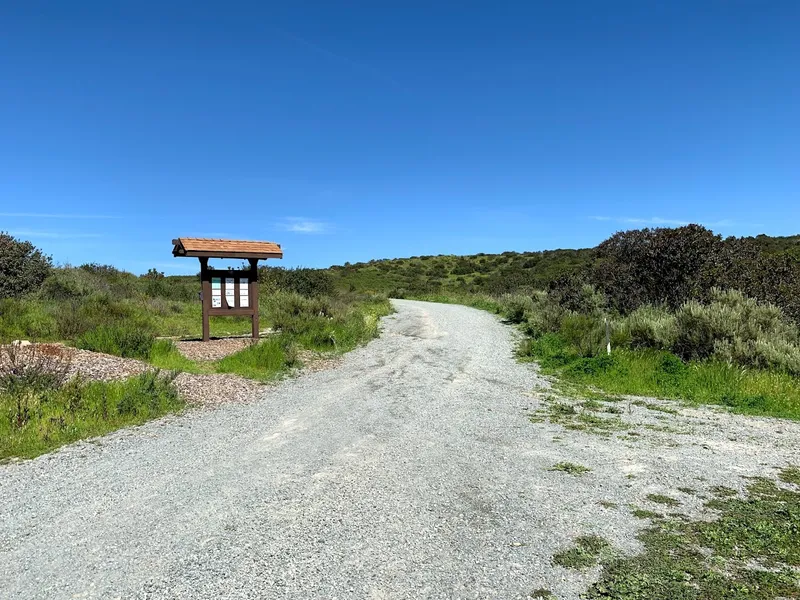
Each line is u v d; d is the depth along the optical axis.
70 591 3.24
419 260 82.12
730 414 8.23
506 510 4.48
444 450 6.23
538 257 70.81
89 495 4.75
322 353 14.30
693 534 4.03
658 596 3.20
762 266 15.50
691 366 11.11
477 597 3.20
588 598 3.20
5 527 4.12
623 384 10.34
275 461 5.75
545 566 3.56
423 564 3.57
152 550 3.75
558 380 11.05
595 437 6.86
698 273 16.23
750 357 11.07
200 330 17.72
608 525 4.19
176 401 8.19
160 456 5.87
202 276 15.09
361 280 65.94
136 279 27.45
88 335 11.86
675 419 7.88
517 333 19.52
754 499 4.73
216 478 5.20
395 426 7.34
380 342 17.12
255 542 3.87
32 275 18.14
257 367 11.66
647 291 17.45
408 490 4.92
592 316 17.62
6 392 7.63
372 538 3.95
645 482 5.17
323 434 6.88
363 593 3.23
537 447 6.39
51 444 6.17
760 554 3.72
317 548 3.78
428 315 26.42
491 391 9.94
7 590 3.26
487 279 61.09
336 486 5.01
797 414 8.14
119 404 7.48
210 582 3.34
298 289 27.97
